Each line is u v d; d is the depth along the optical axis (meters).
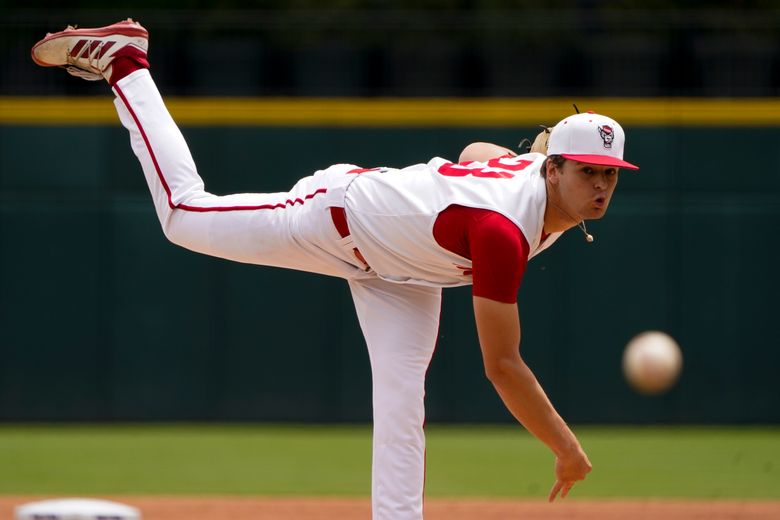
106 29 14.88
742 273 35.78
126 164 35.88
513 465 29.80
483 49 39.06
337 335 35.81
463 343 35.66
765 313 35.75
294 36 39.72
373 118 36.06
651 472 28.91
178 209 14.84
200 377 35.84
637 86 38.66
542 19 38.62
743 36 39.09
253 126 36.09
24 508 11.14
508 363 13.12
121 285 35.81
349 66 39.03
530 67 38.94
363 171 14.34
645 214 35.81
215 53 38.88
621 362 35.69
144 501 24.83
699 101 35.84
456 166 13.78
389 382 14.42
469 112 35.97
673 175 35.91
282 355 35.84
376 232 13.77
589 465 13.70
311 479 27.91
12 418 35.78
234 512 23.58
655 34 39.09
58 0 44.69
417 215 13.46
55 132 35.84
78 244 35.78
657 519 22.92
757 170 35.84
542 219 13.11
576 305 35.72
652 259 35.78
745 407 35.78
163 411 35.78
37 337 35.75
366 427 35.78
